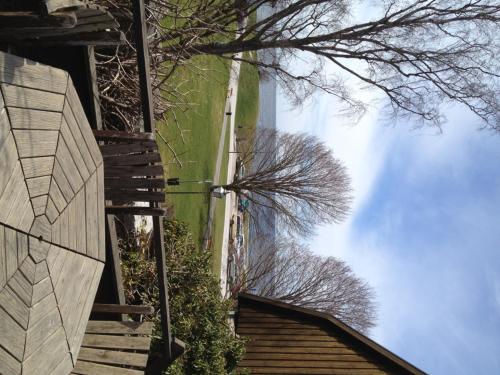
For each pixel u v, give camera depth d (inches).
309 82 342.3
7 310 87.6
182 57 271.3
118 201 159.9
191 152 547.5
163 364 207.3
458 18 299.3
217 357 318.0
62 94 101.9
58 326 105.8
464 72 305.7
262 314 370.0
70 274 109.4
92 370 142.3
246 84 1002.7
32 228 93.7
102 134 140.9
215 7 297.6
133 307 165.2
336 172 652.1
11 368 90.1
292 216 641.6
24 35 110.4
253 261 847.1
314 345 355.3
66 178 106.6
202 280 330.6
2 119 84.3
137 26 144.6
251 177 632.4
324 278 827.4
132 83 227.3
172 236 331.6
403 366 333.1
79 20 109.2
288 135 682.8
